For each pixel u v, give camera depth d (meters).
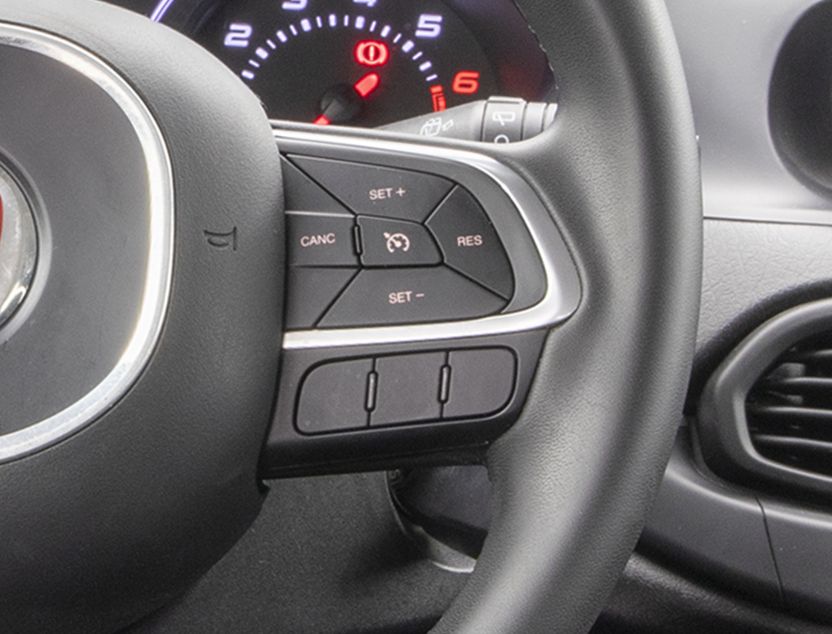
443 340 0.70
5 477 0.65
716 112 1.26
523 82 1.51
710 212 1.22
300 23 1.48
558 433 0.69
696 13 1.26
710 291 1.16
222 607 0.91
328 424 0.70
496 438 0.71
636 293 0.69
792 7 1.25
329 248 0.72
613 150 0.71
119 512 0.67
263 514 0.92
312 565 0.92
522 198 0.72
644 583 1.12
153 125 0.68
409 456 0.72
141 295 0.66
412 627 0.94
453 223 0.72
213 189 0.68
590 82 0.71
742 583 1.10
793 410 1.12
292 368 0.70
